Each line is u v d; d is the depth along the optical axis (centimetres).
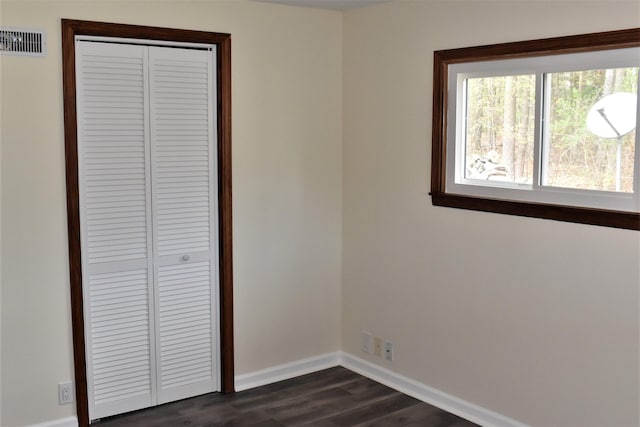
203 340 397
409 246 395
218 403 388
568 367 320
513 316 341
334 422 365
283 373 427
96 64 344
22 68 320
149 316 375
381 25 398
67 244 340
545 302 326
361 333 435
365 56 412
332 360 449
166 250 377
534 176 327
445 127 365
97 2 336
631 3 281
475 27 345
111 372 366
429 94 373
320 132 425
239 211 396
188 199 381
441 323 380
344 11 422
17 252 328
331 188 434
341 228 442
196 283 390
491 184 350
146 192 366
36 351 337
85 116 344
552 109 319
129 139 358
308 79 415
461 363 371
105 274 359
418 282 391
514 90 335
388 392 406
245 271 402
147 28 351
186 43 368
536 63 320
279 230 414
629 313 294
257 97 395
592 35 294
